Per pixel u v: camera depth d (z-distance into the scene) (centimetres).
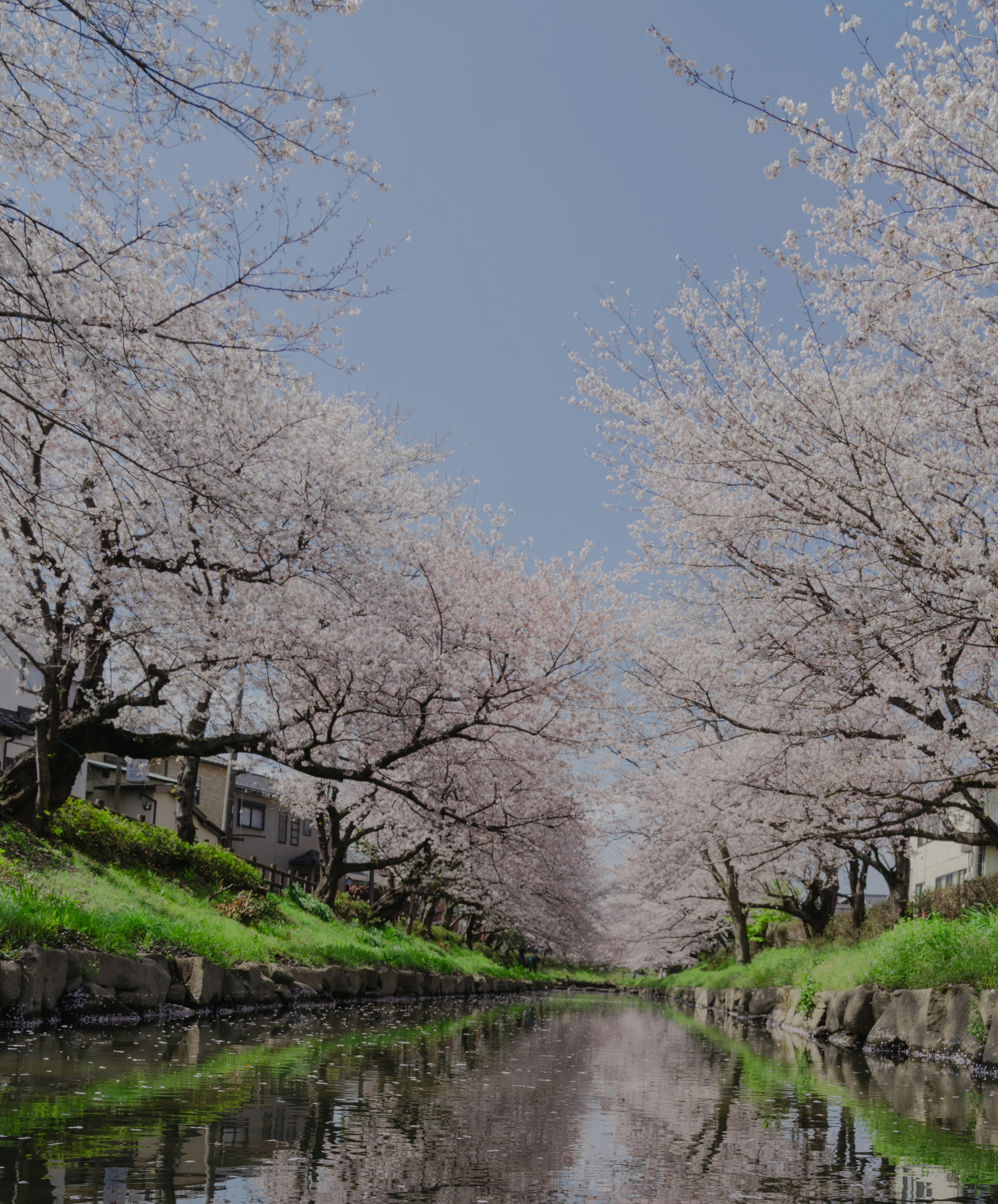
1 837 1218
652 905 3400
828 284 797
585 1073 870
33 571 1119
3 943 871
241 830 3675
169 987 1089
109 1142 455
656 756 1233
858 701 1073
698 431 973
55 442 927
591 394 1084
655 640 1264
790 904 2534
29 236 648
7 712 2148
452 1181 433
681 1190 434
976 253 749
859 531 877
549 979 5594
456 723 1495
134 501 898
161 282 862
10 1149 434
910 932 1276
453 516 1634
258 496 941
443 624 1379
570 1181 445
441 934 3750
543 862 2364
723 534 1020
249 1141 477
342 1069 768
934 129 674
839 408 855
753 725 1161
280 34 592
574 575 1478
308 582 1246
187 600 1161
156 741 1341
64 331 599
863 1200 425
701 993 2850
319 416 1298
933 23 663
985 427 852
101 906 1144
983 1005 945
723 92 619
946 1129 607
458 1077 775
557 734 1491
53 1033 844
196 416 812
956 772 1038
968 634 885
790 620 989
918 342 867
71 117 652
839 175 683
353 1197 393
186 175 829
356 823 2239
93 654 1299
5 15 584
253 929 1614
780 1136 574
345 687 1357
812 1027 1441
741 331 902
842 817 1134
